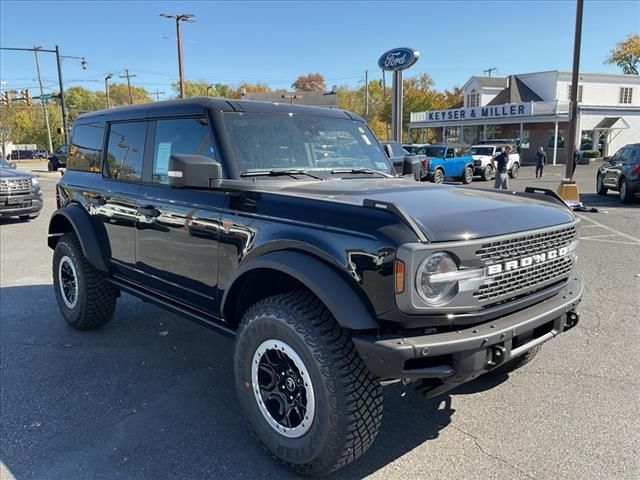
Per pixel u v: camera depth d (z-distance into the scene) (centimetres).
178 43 3941
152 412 353
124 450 308
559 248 301
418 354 237
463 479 280
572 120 1498
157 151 390
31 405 362
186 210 348
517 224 275
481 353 252
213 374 411
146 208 387
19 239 1022
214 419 344
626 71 5984
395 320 243
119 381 399
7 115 6656
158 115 392
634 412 347
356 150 415
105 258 454
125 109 440
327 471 272
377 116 7875
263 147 353
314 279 257
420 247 234
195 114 357
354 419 257
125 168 427
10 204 1191
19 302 604
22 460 298
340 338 261
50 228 521
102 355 449
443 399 369
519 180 2608
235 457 302
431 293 241
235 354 306
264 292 325
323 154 387
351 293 252
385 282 241
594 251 862
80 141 505
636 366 418
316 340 260
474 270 250
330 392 256
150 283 403
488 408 356
